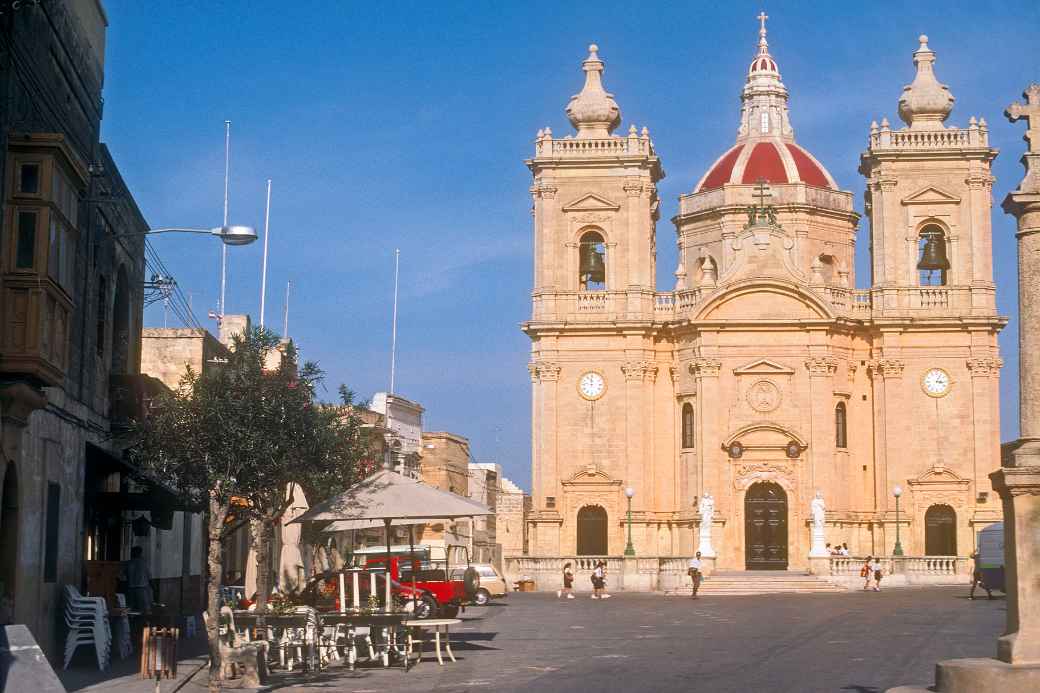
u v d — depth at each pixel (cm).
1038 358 1986
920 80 7919
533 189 8012
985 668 1880
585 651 3331
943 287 7650
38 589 2738
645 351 7812
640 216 7906
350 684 2617
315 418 3291
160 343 4841
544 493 7738
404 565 5719
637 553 7662
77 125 3059
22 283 2378
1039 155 2027
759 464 7544
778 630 3978
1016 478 1941
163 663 2539
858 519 7606
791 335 7606
